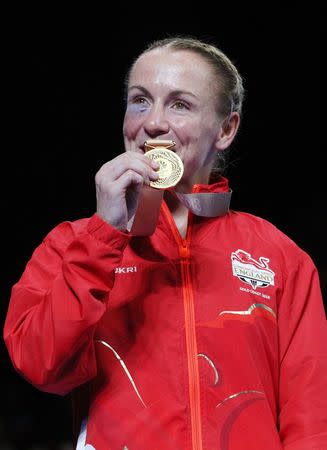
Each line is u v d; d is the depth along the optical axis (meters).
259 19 18.91
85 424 5.70
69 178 20.25
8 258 20.55
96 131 19.92
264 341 5.90
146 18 19.06
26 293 5.70
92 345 5.38
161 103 6.02
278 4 18.81
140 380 5.54
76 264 5.30
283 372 5.96
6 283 20.58
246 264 6.14
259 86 19.44
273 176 19.92
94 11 19.14
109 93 19.67
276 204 19.98
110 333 5.70
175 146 5.99
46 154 20.14
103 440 5.46
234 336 5.76
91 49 19.45
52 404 18.78
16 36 19.33
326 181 19.88
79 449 5.61
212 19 18.91
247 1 18.78
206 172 6.43
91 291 5.25
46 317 5.25
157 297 5.83
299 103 19.59
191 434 5.42
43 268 5.88
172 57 6.18
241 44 19.08
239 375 5.66
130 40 19.20
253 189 19.95
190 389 5.52
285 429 5.80
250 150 19.81
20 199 20.33
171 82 6.04
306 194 19.95
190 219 6.29
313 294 6.29
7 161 20.14
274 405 5.86
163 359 5.60
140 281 5.89
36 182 20.28
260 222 6.61
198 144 6.11
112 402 5.52
